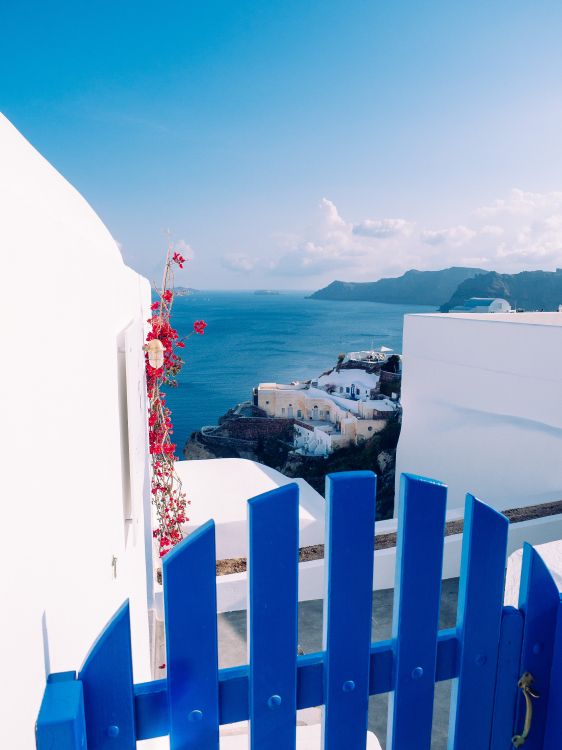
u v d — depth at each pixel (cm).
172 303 478
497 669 109
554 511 638
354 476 91
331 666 96
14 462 57
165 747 215
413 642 101
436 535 99
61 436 84
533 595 109
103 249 171
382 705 365
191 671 86
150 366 453
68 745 67
